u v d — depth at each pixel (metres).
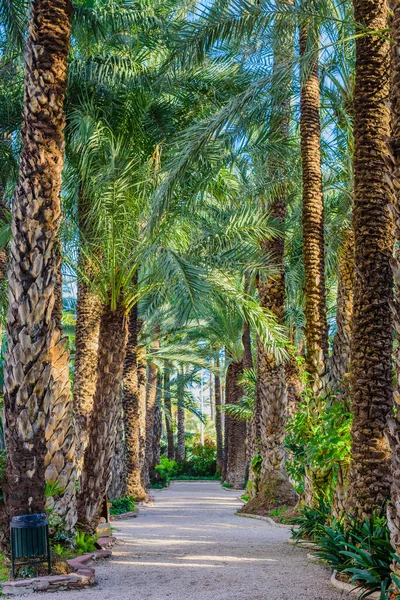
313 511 10.81
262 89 11.30
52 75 8.48
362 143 7.92
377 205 7.74
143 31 14.59
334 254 17.55
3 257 15.91
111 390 10.57
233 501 23.95
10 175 14.70
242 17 10.37
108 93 13.84
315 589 6.92
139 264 10.67
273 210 16.06
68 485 8.91
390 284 7.71
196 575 7.84
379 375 7.60
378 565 6.46
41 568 7.61
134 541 11.28
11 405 8.04
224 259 11.65
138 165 11.90
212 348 37.97
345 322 13.88
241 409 30.98
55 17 8.57
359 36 7.95
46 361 8.16
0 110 14.08
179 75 14.04
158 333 28.02
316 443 9.48
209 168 11.73
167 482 37.97
